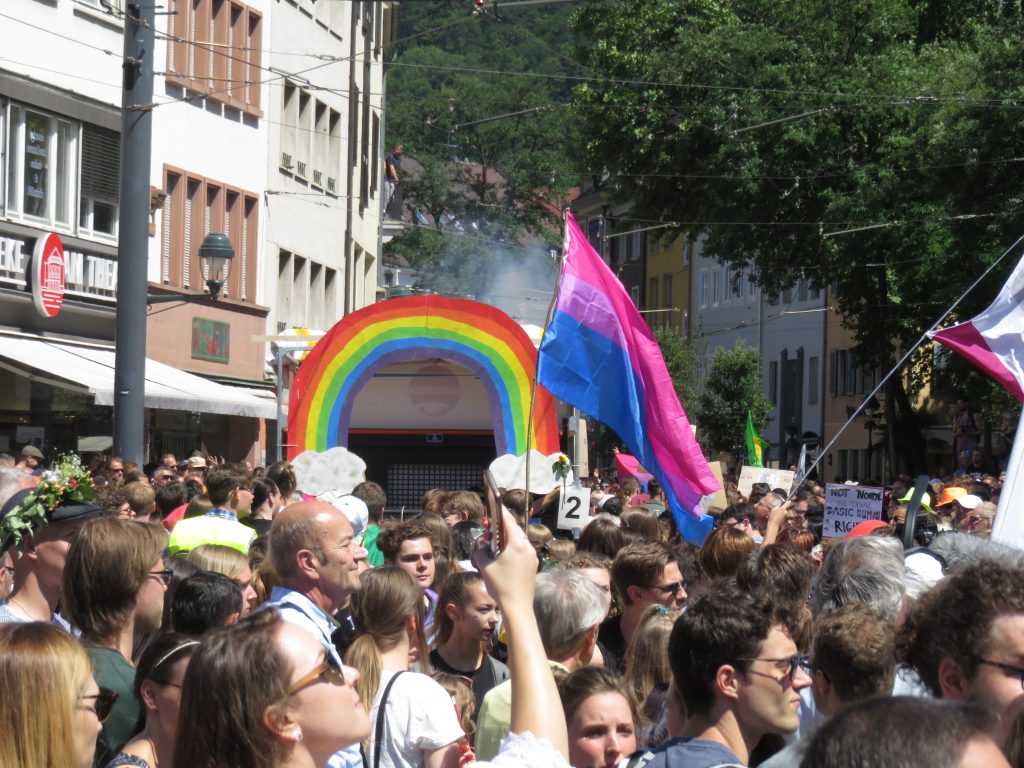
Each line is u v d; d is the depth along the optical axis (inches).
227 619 229.6
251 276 1332.4
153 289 1138.0
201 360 1231.5
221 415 1245.1
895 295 1396.4
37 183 950.4
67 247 986.7
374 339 590.9
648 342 385.4
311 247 1509.6
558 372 379.9
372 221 1817.2
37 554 221.1
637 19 1533.0
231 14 1280.8
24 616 219.9
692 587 293.0
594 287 381.1
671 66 1469.0
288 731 132.3
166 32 1152.2
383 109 1867.6
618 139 1518.2
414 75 2689.5
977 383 1288.1
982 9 1432.1
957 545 283.4
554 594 229.8
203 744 132.4
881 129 1373.0
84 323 1024.2
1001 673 157.6
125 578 210.7
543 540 394.0
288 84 1413.6
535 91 2677.2
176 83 1173.7
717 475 538.6
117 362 621.6
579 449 788.0
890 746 84.4
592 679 184.9
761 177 1380.4
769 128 1382.9
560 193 2755.9
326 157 1555.1
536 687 129.3
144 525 218.5
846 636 181.2
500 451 589.9
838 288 1453.0
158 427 1123.3
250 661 132.9
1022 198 1104.8
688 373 2224.4
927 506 583.2
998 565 165.8
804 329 2380.7
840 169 1390.3
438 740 204.4
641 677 233.0
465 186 2755.9
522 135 2691.9
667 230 1542.8
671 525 517.0
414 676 210.5
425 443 757.9
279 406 754.8
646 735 208.4
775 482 915.4
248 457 1282.0
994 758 84.6
